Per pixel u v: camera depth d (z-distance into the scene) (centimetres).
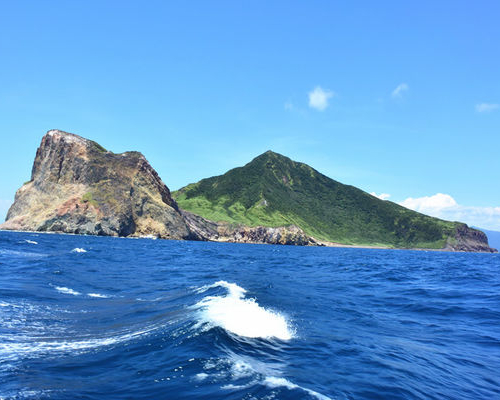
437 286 2850
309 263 5438
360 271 4244
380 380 834
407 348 1127
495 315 1695
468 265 6606
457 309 1831
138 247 7381
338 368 893
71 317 1353
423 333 1338
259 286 2331
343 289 2519
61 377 757
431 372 921
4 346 963
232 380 749
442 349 1137
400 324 1473
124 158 14975
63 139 14375
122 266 3516
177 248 8131
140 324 1248
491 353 1112
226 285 2128
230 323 1166
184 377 760
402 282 3138
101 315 1403
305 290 2344
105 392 685
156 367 816
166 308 1522
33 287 1955
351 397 722
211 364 830
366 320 1513
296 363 900
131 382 734
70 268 2958
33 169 14888
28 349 948
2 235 8731
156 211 14312
